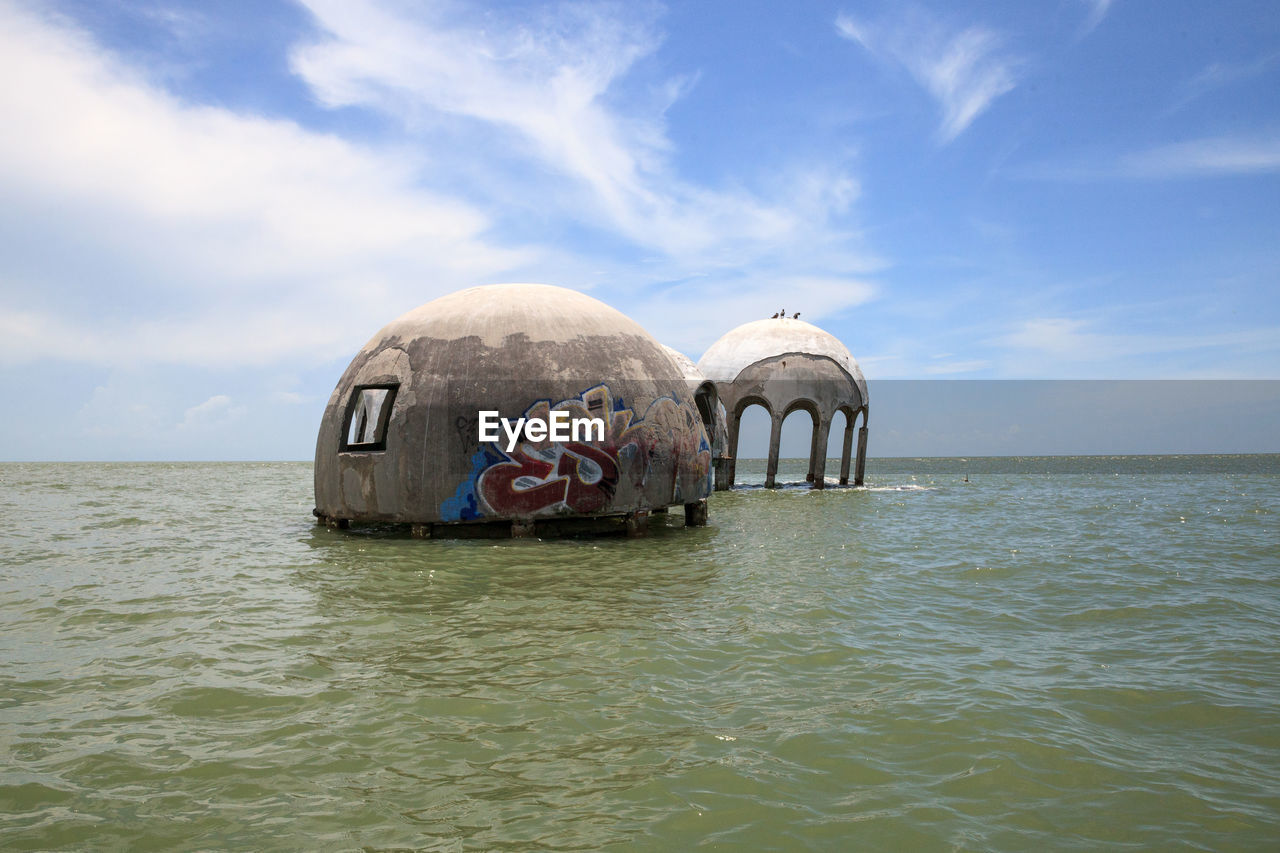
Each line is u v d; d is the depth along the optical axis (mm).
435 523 12430
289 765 4516
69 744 4836
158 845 3660
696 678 6043
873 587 9578
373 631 7355
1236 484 36938
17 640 7242
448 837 3725
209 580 9898
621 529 13805
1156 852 3645
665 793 4172
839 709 5414
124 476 48281
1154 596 9273
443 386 12320
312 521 16891
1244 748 4848
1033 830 3834
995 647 7043
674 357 24547
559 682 5918
